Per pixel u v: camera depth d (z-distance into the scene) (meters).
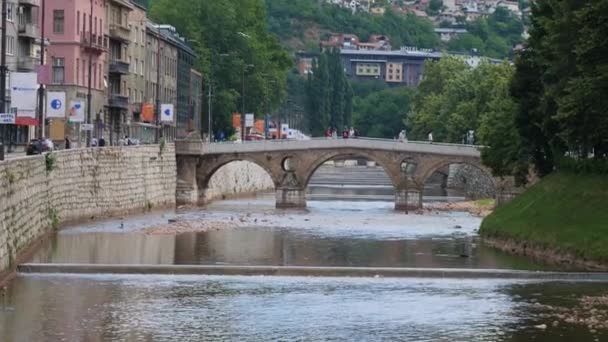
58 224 113.44
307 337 62.88
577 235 96.56
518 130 127.88
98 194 132.25
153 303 72.62
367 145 187.00
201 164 182.62
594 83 90.56
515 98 126.50
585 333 64.19
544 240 100.88
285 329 65.00
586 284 83.62
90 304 71.56
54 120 137.25
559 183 112.12
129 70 198.75
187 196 177.62
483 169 183.00
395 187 187.00
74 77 165.88
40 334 62.16
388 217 160.25
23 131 145.88
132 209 148.38
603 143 103.25
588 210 100.56
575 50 92.56
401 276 88.06
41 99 123.50
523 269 90.00
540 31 122.81
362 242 115.44
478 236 123.19
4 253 79.75
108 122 186.75
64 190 116.75
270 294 77.31
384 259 98.31
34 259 89.06
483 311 71.12
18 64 146.25
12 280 80.19
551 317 69.00
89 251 96.44
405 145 186.62
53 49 165.38
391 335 63.59
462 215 167.88
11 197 83.56
